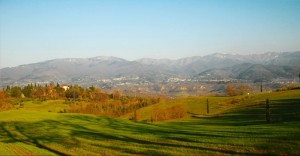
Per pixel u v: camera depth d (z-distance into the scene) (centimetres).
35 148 4772
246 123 6756
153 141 4794
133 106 16038
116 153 4028
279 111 7981
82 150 4391
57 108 16750
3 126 8169
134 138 5281
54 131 6806
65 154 4134
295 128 4656
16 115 10350
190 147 4031
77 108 16188
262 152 3331
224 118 8800
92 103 17475
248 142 3956
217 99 14325
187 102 14538
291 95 10806
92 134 6116
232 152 3500
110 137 5584
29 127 7750
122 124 7956
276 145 3572
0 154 4297
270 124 5719
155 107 14512
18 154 4256
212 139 4503
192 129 6144
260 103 10500
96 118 9444
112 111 15475
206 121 8506
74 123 8238
